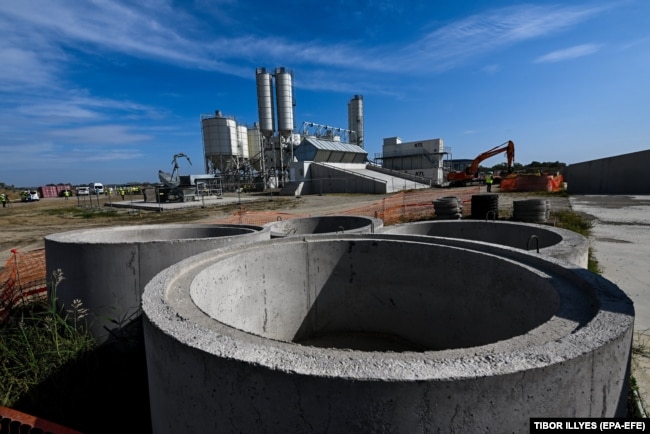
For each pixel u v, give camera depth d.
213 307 3.22
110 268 4.07
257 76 37.34
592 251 7.24
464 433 1.35
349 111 54.84
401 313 4.45
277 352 1.53
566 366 1.42
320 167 34.41
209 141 39.34
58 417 3.01
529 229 5.36
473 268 3.69
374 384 1.33
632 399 2.71
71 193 48.66
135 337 4.04
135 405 3.26
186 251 4.21
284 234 5.92
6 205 32.78
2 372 3.31
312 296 4.57
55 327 3.69
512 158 27.14
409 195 24.97
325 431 1.39
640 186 20.89
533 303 2.83
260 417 1.47
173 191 24.72
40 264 7.39
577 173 23.27
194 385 1.62
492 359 1.43
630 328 1.71
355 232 5.23
